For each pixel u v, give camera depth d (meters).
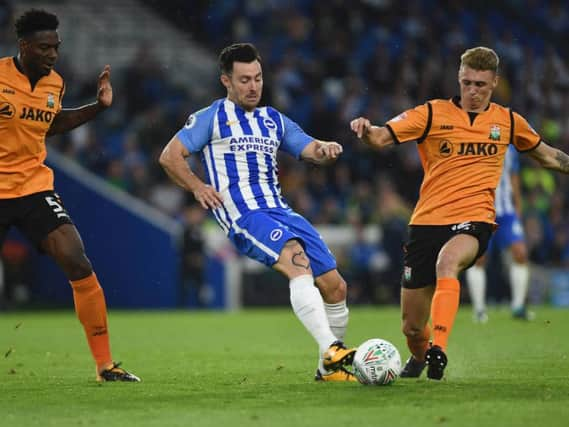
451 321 25.19
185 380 27.58
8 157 26.77
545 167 27.98
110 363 27.61
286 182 77.31
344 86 86.81
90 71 91.31
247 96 26.50
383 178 80.44
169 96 84.69
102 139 80.44
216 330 49.69
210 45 96.81
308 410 21.48
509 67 96.56
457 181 26.77
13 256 70.50
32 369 31.31
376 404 22.17
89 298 27.12
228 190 26.45
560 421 19.89
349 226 74.56
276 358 34.94
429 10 99.44
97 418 20.92
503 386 25.05
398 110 86.81
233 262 72.12
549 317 55.59
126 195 73.81
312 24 94.00
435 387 24.80
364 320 54.59
